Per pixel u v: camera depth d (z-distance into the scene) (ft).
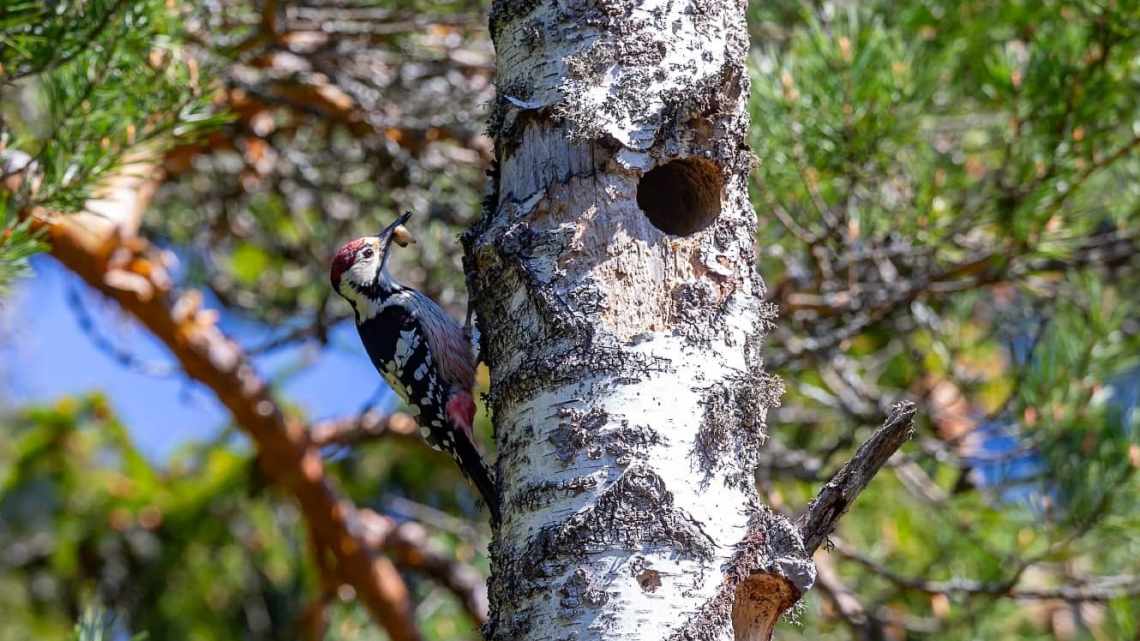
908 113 33.04
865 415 38.83
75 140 25.39
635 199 21.15
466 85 42.93
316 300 49.03
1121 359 35.42
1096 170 33.04
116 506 46.70
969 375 40.88
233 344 38.63
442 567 43.14
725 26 22.04
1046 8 35.01
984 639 40.60
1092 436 34.65
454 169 43.47
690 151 21.20
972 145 38.81
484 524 47.73
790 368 39.78
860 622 39.11
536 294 20.83
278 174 43.39
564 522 19.60
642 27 21.57
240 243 49.88
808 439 46.16
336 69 41.78
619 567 19.24
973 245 36.63
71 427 47.52
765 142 32.71
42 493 47.60
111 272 36.32
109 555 47.73
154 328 37.45
